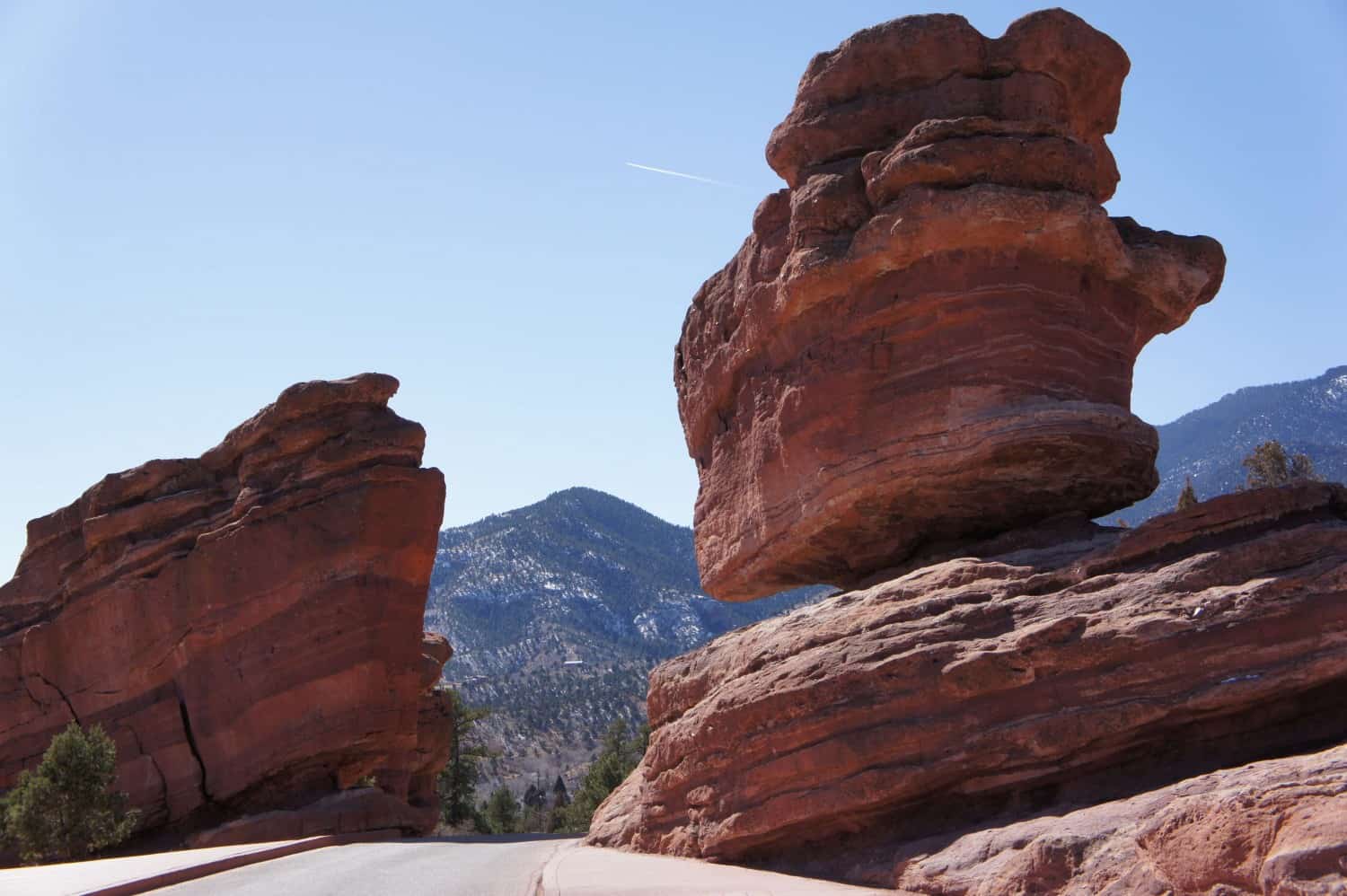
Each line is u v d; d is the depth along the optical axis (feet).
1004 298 58.90
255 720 122.83
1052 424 56.70
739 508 73.00
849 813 51.26
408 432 125.49
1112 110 65.57
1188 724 44.91
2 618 144.56
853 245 60.39
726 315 74.79
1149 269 61.72
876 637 52.39
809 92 67.05
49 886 60.49
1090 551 53.83
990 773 47.65
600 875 54.95
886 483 60.23
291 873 67.31
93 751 120.78
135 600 132.05
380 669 119.96
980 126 59.36
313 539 122.42
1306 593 43.42
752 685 56.90
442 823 248.32
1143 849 35.27
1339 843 28.71
